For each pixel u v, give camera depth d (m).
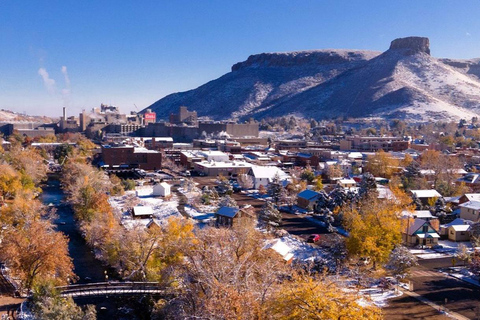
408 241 86.81
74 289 57.53
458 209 108.81
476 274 68.00
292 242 85.44
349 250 69.12
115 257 70.75
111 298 57.00
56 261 60.16
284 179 145.88
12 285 59.81
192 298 45.25
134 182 149.50
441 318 53.69
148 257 67.56
